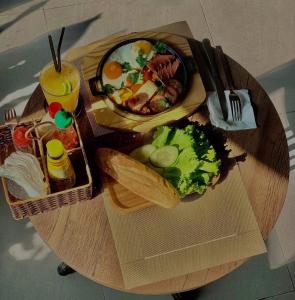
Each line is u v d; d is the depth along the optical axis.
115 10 2.34
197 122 1.43
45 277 1.86
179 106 1.41
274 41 2.34
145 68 1.43
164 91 1.41
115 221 1.31
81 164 1.33
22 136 1.22
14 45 2.24
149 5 2.37
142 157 1.34
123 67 1.43
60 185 1.26
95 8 2.35
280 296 1.87
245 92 1.46
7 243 1.89
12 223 1.92
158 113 1.39
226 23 2.36
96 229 1.31
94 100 1.42
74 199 1.30
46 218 1.31
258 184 1.38
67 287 1.85
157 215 1.32
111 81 1.42
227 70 1.49
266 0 2.42
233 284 1.87
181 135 1.34
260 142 1.42
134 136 1.41
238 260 1.30
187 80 1.43
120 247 1.28
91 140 1.40
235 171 1.38
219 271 1.29
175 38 1.49
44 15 2.32
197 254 1.28
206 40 1.52
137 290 1.27
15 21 2.30
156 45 1.46
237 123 1.43
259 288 1.88
